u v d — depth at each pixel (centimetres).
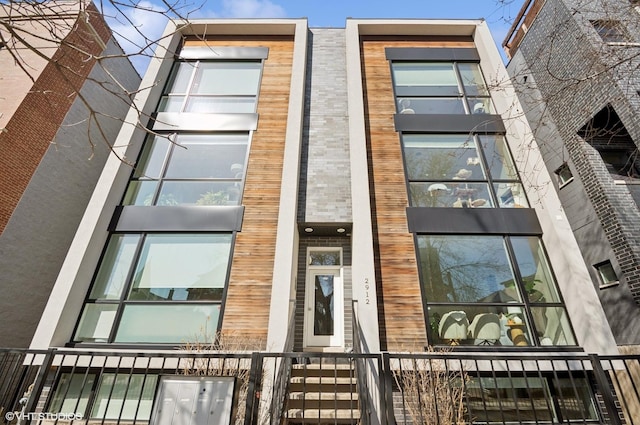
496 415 525
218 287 634
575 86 566
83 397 533
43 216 863
